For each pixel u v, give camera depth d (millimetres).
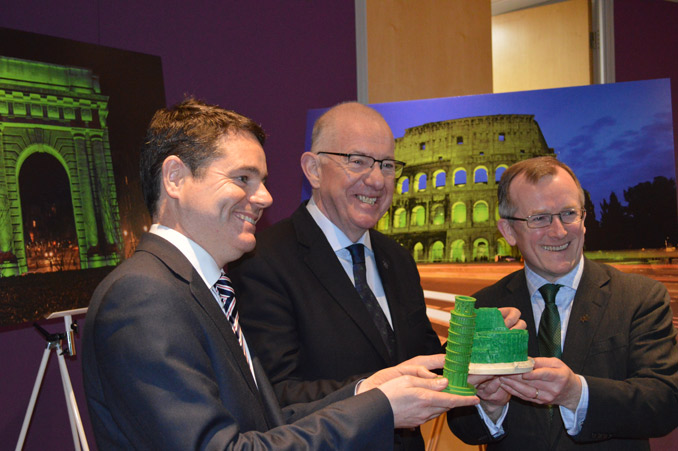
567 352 1627
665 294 1677
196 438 926
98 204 2693
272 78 3605
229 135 1194
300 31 3701
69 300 2553
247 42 3508
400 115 2971
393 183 1740
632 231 2686
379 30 3889
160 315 1001
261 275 1606
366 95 3877
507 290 1827
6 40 2488
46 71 2588
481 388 1504
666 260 2668
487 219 2812
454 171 2875
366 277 1749
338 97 3859
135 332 979
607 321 1636
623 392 1455
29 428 2762
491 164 2836
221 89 3416
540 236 1678
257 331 1543
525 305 1757
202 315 1102
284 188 3691
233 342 1149
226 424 980
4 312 2361
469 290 2811
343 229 1731
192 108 1226
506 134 2840
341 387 1401
